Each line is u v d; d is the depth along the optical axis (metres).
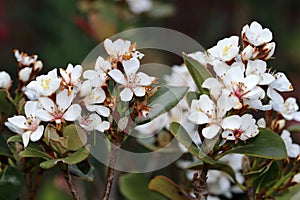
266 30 0.44
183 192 0.49
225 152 0.44
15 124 0.43
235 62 0.43
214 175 0.54
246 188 0.49
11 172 0.47
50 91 0.42
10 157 0.47
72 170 0.46
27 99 0.48
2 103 0.48
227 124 0.42
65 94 0.42
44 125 0.44
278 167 0.48
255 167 0.48
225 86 0.43
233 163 0.53
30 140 0.44
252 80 0.42
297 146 0.48
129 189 0.56
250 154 0.43
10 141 0.44
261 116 0.69
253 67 0.43
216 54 0.43
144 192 0.56
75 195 0.44
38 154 0.44
